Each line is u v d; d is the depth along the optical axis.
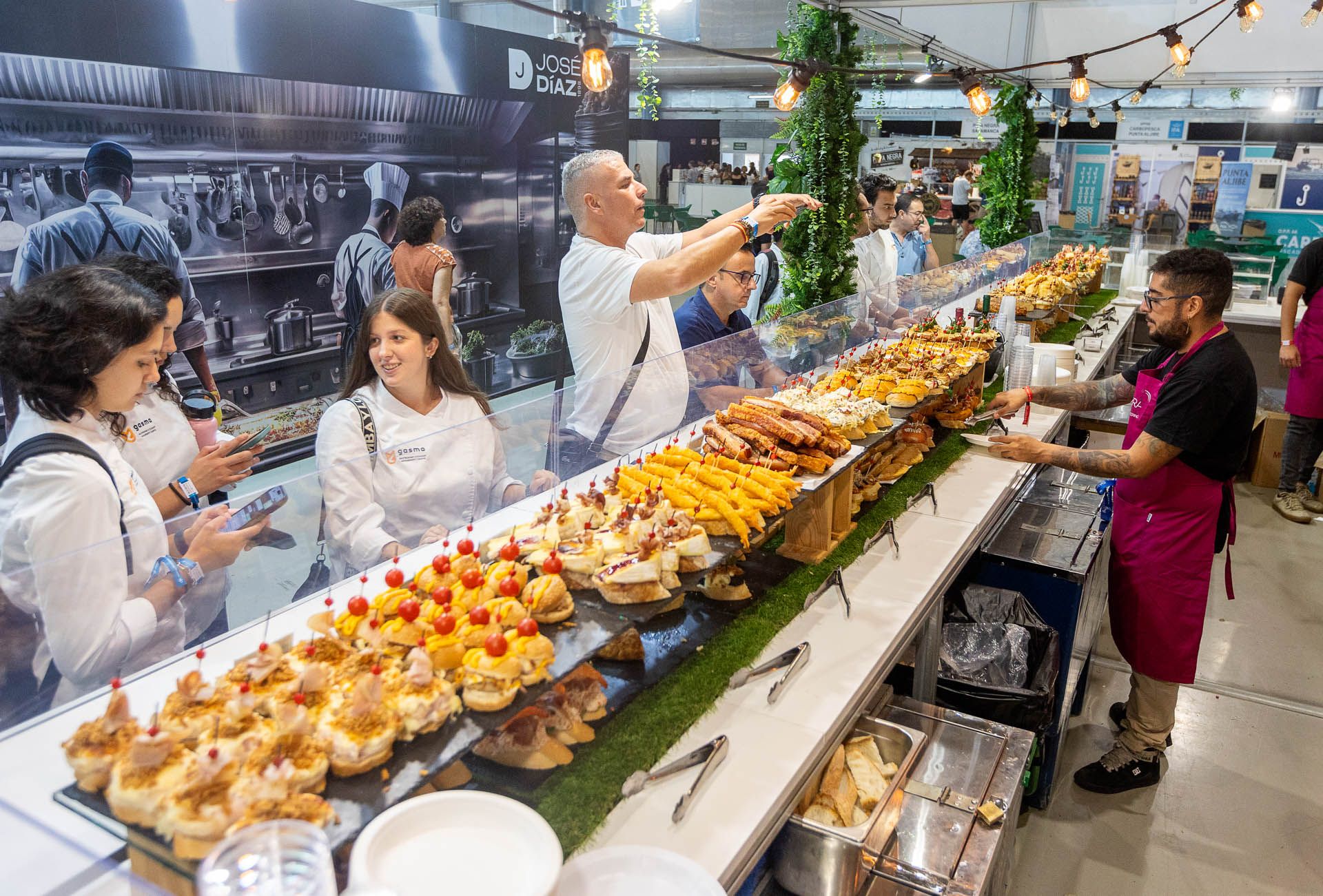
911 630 2.41
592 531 1.98
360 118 5.52
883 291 4.64
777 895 2.04
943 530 3.01
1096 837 3.20
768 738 1.85
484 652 1.49
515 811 1.25
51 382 1.76
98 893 1.15
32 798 1.23
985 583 3.39
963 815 2.24
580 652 1.64
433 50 5.92
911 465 3.56
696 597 2.37
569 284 3.09
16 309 1.73
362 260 5.73
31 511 1.69
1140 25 7.25
